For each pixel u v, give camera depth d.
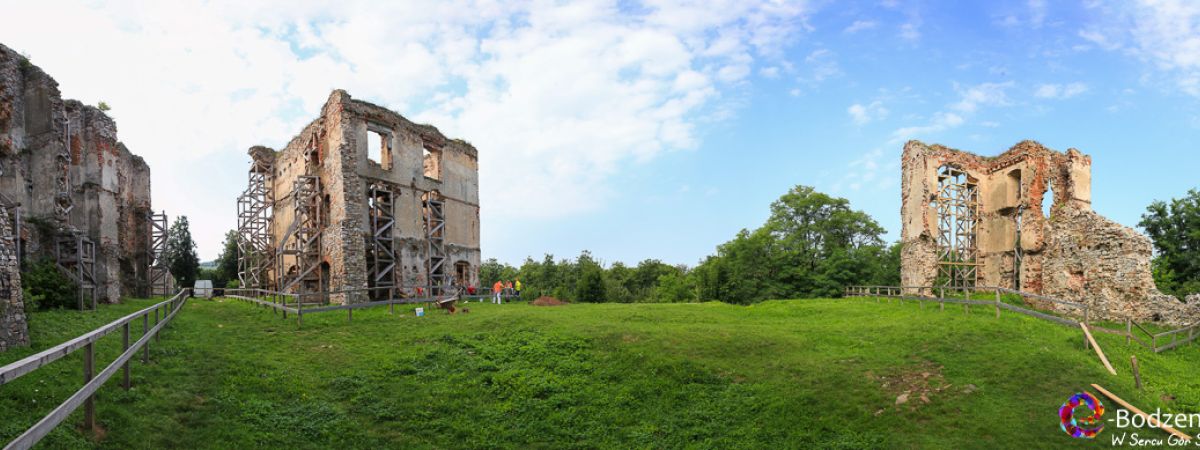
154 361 10.88
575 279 58.72
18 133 20.61
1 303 11.02
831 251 42.53
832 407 11.15
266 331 15.75
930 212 29.75
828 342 15.31
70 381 8.78
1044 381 12.09
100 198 24.03
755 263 42.53
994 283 30.50
